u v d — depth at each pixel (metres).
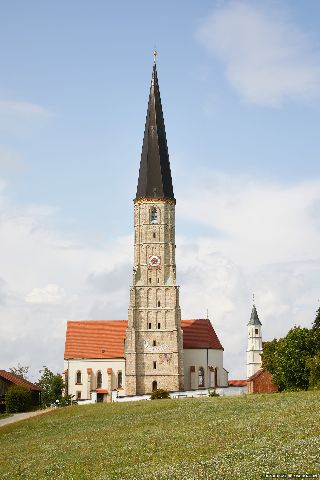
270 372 135.25
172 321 147.12
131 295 147.88
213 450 52.62
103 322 162.25
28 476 54.53
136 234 151.00
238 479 40.25
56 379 164.25
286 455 45.19
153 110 153.62
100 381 155.00
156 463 51.47
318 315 123.44
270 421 64.44
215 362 154.50
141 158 153.38
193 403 94.50
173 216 151.88
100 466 54.12
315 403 75.75
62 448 68.50
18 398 128.38
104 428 81.19
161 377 145.00
